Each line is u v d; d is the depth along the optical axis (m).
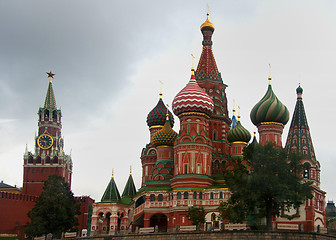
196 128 114.56
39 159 176.38
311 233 76.50
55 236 102.06
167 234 83.50
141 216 117.31
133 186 139.12
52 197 102.69
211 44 132.62
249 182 74.88
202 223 104.75
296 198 75.19
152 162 133.38
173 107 118.00
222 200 106.06
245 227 87.69
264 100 115.50
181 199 108.38
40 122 181.38
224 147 124.50
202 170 111.94
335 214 163.75
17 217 138.38
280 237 74.94
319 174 109.44
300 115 112.19
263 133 114.62
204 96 115.94
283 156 78.06
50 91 186.75
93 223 116.75
